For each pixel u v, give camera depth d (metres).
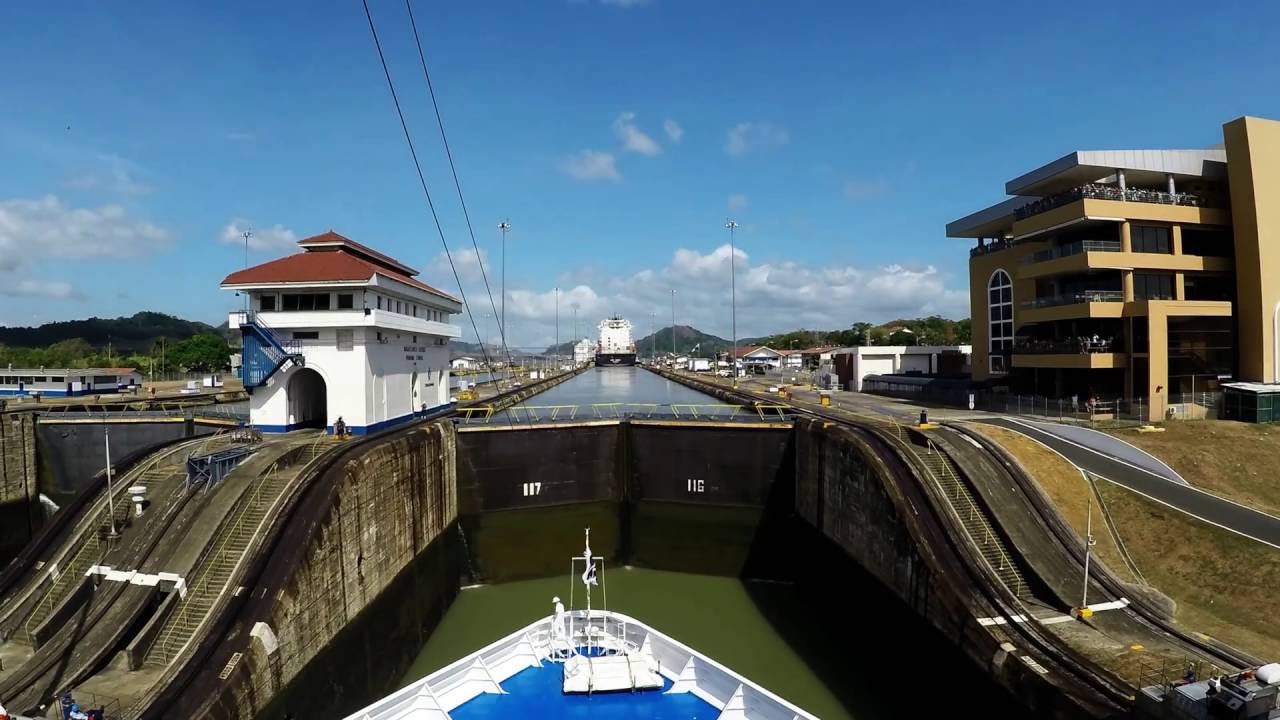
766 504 41.69
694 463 42.66
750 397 63.47
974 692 22.09
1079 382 50.22
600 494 43.50
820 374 98.50
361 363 38.41
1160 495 30.98
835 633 32.59
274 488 27.27
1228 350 46.62
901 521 27.59
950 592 23.77
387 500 30.89
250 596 21.80
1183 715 15.12
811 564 38.31
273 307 39.53
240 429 36.81
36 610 24.33
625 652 20.59
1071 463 33.78
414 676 30.34
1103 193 46.88
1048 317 50.31
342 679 25.92
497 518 41.94
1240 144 46.44
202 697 18.17
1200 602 25.19
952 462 32.41
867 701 25.67
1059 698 18.12
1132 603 23.95
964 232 68.00
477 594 39.88
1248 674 14.95
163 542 25.73
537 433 42.44
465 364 183.62
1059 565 26.00
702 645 30.86
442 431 39.28
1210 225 48.00
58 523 29.02
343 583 26.25
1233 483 33.12
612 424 43.69
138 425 50.72
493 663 19.62
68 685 19.42
